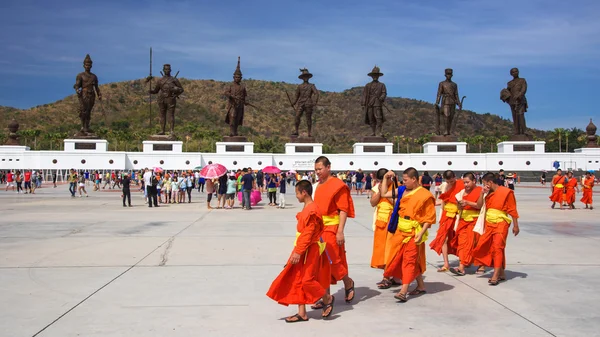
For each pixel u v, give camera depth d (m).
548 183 53.94
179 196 28.97
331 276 7.67
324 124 146.00
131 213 21.84
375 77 56.41
